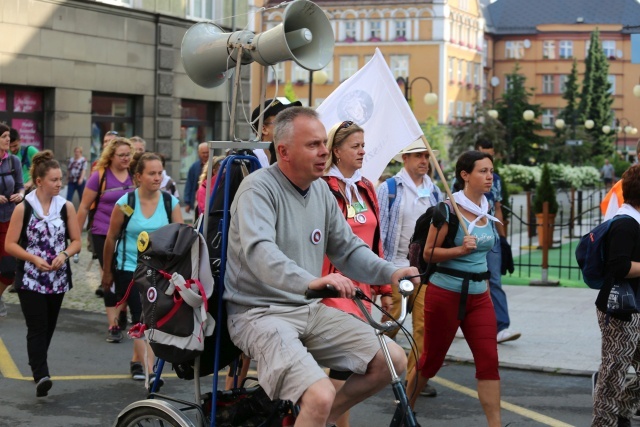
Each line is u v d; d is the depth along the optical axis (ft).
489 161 25.34
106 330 41.50
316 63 20.45
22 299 29.84
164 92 101.96
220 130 111.96
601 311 24.49
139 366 32.73
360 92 28.19
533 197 87.04
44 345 30.09
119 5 95.20
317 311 19.02
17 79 84.64
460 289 24.99
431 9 307.99
